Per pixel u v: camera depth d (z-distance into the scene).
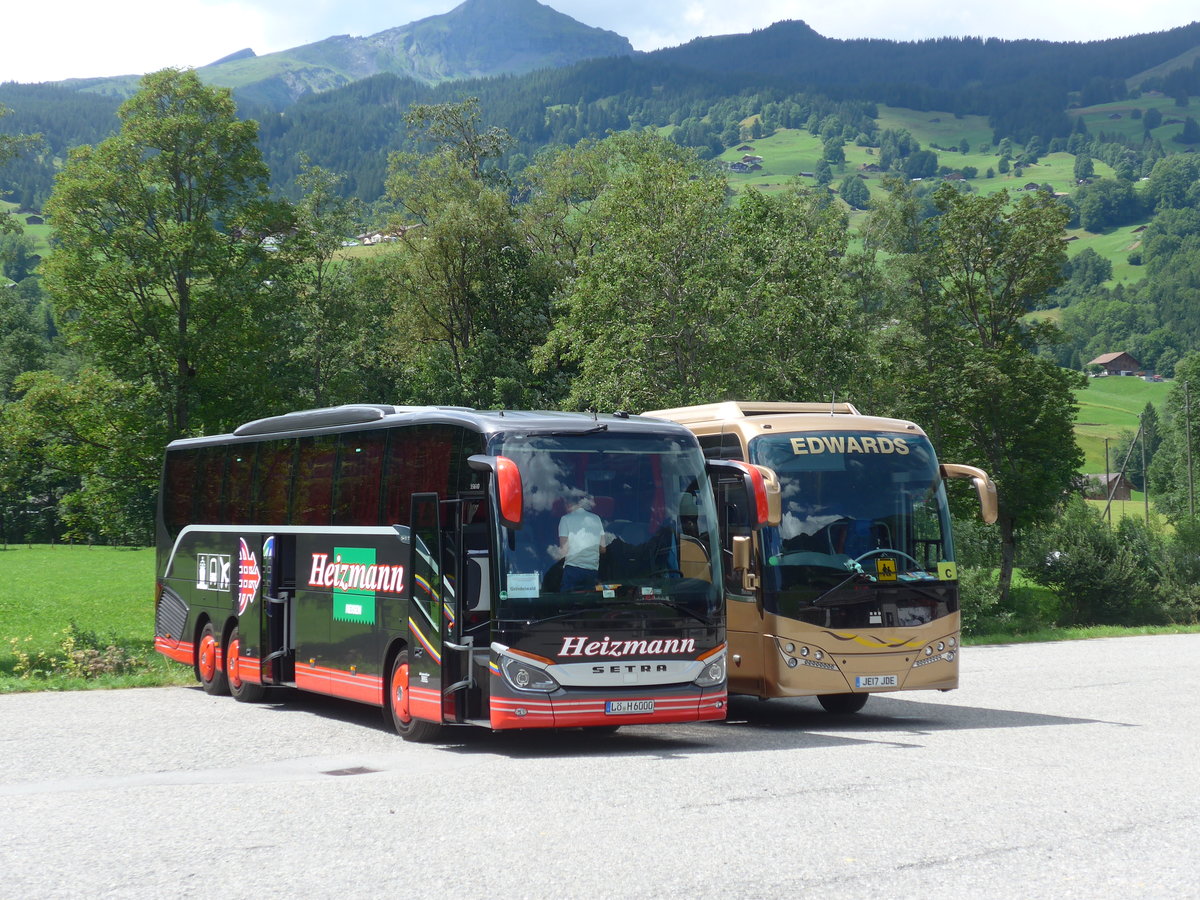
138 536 41.53
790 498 16.44
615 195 42.94
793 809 9.79
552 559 13.34
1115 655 33.31
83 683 22.19
